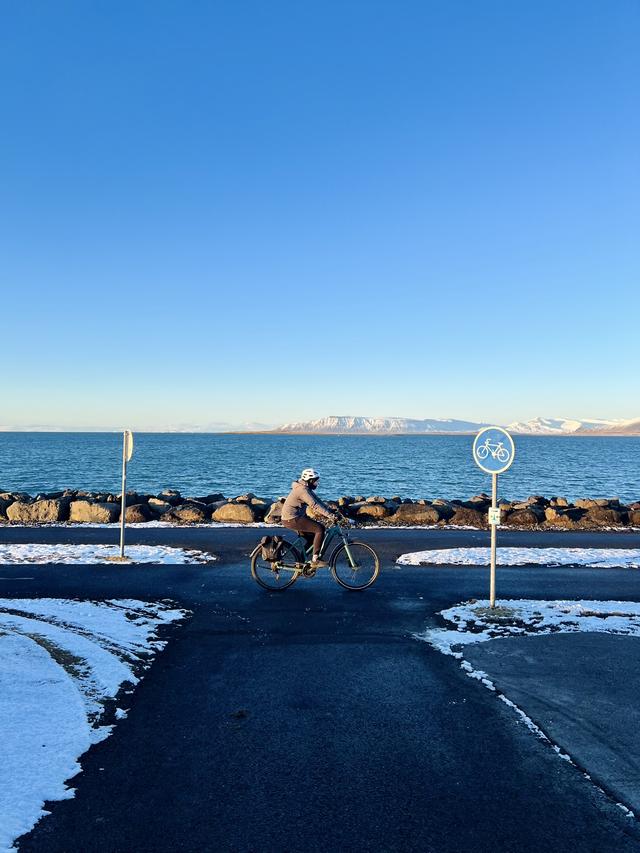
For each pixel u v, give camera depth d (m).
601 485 49.50
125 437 12.08
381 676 5.91
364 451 133.50
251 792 3.84
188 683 5.68
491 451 8.51
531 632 7.36
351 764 4.21
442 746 4.48
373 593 9.54
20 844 3.28
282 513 9.83
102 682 5.56
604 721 4.91
